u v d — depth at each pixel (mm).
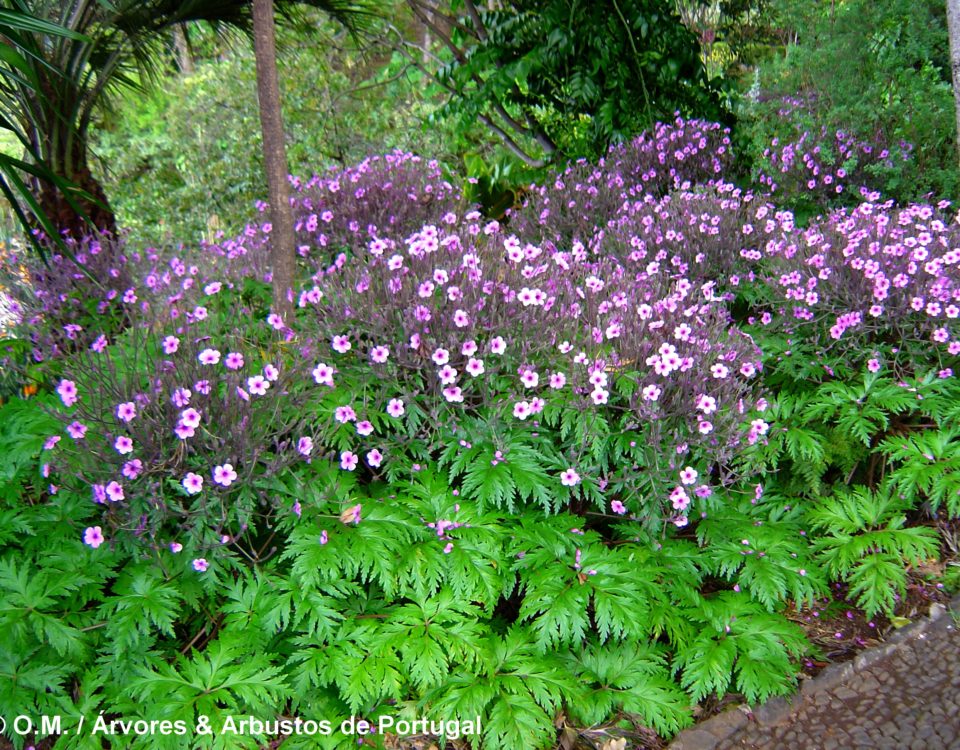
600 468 2957
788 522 3160
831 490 3408
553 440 3031
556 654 2662
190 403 2498
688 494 2871
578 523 2807
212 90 9188
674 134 5707
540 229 5000
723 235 4121
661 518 2826
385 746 2402
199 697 2262
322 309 2994
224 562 2514
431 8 7434
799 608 2758
